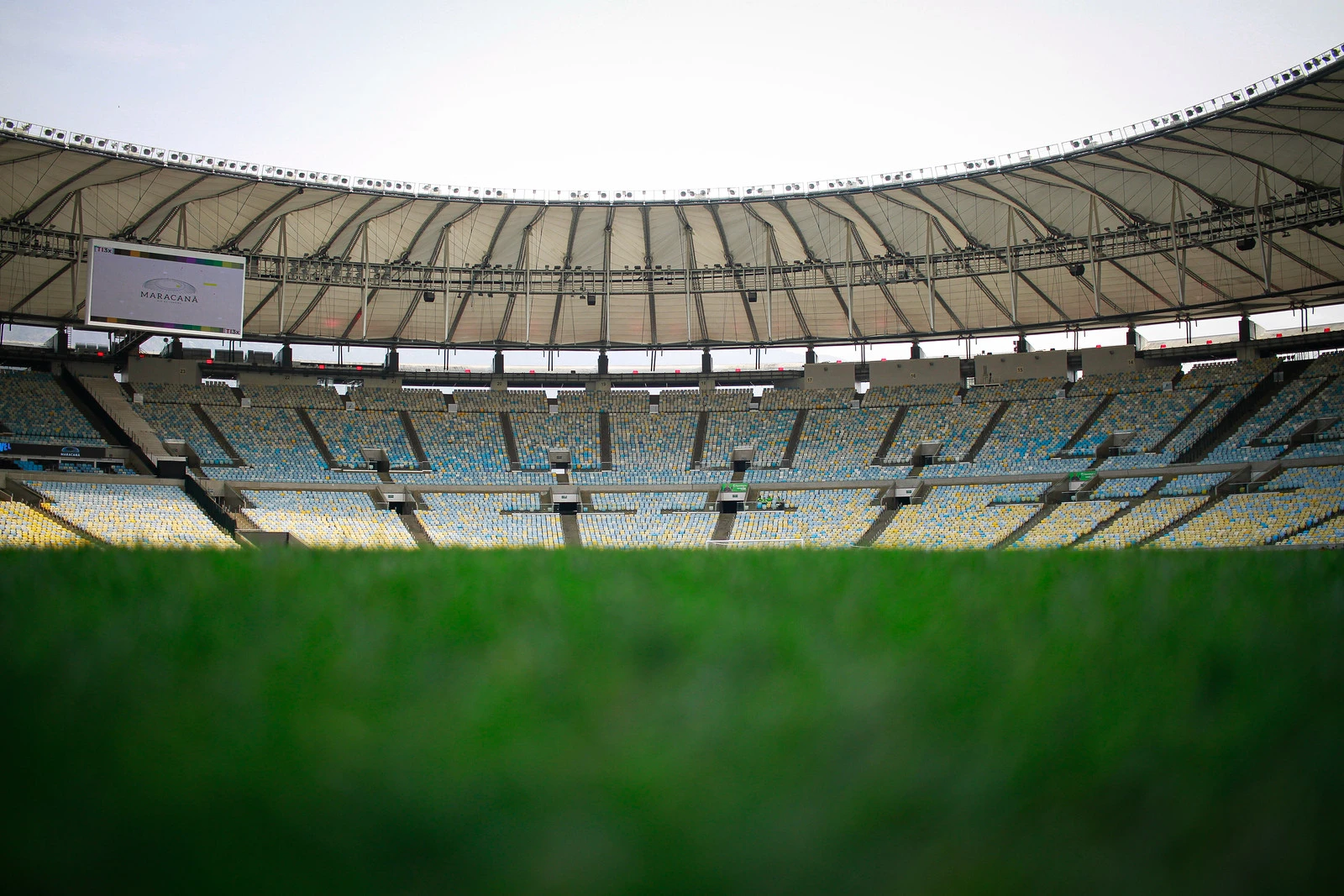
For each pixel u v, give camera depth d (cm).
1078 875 150
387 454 6134
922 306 6519
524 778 181
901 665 244
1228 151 4725
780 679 236
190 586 364
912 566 472
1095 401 6122
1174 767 181
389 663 251
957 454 5991
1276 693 211
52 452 5247
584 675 239
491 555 546
